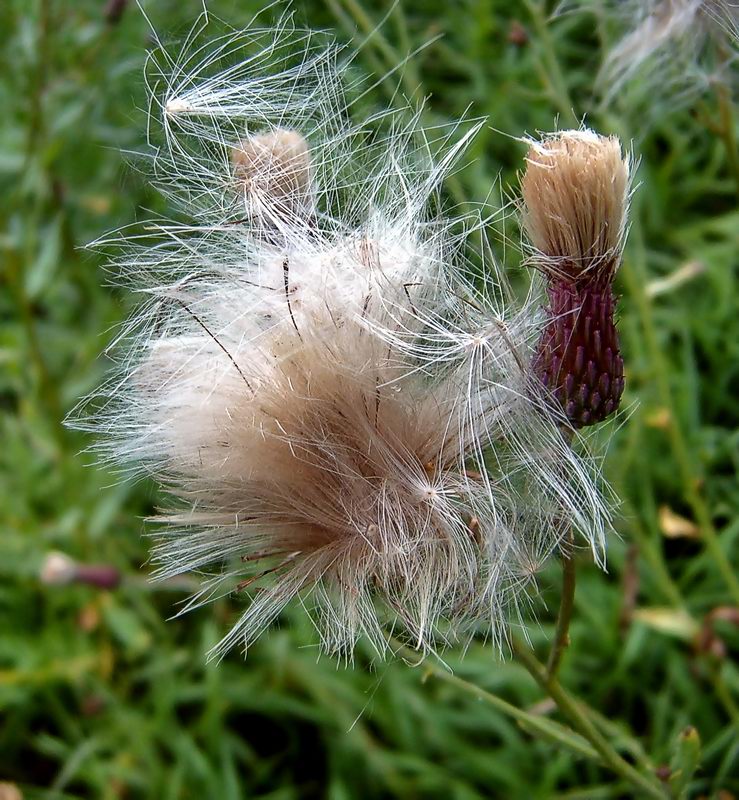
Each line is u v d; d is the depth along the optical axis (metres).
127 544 0.24
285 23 0.15
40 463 0.25
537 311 0.12
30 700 0.22
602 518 0.12
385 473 0.12
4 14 0.25
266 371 0.12
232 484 0.12
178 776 0.20
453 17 0.28
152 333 0.13
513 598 0.12
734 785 0.19
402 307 0.12
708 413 0.24
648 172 0.26
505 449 0.12
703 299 0.25
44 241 0.26
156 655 0.22
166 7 0.21
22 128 0.25
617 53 0.17
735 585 0.18
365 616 0.12
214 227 0.12
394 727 0.20
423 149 0.14
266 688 0.21
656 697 0.21
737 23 0.15
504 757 0.20
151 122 0.14
